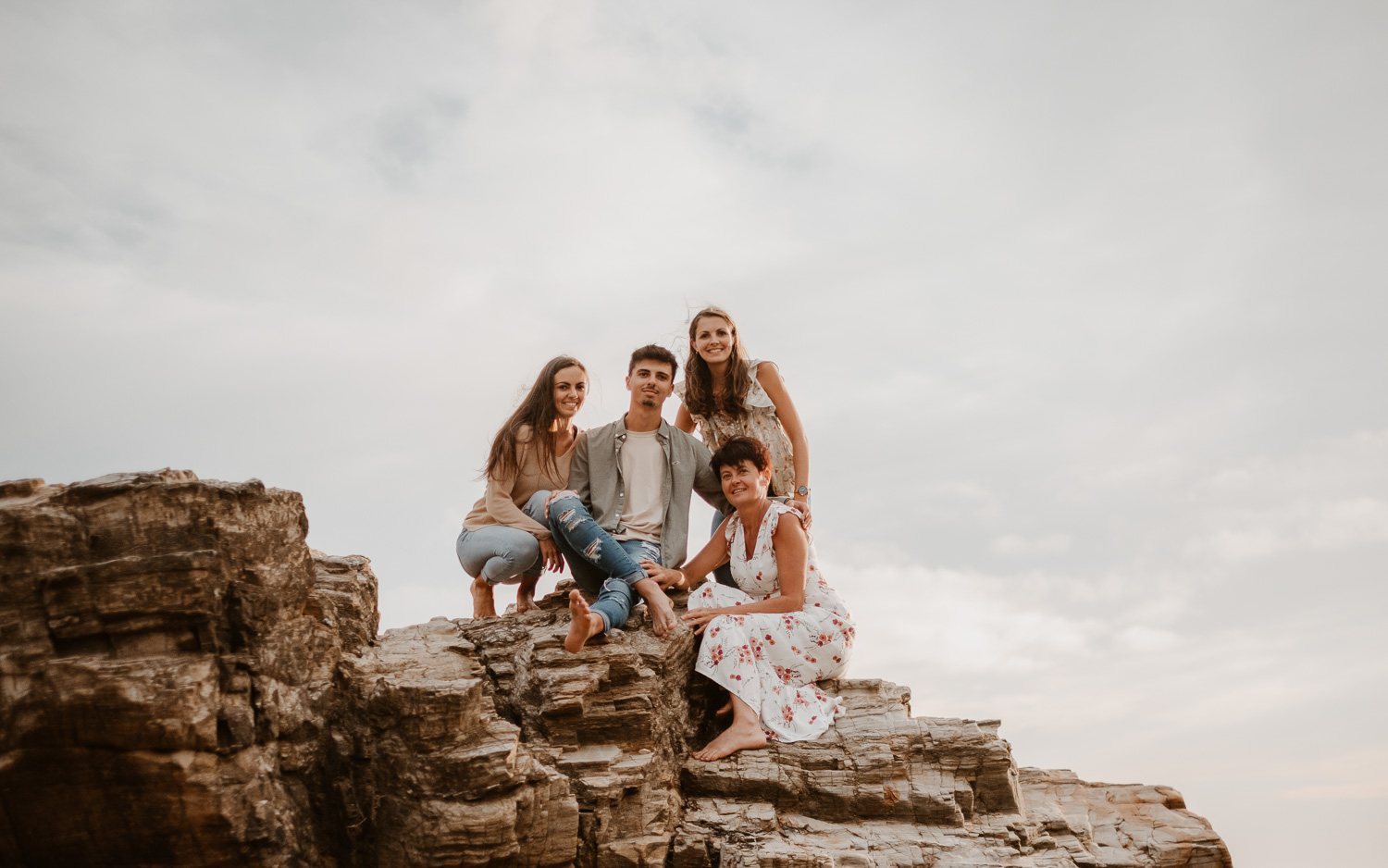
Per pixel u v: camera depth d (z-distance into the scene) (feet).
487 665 16.83
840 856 14.74
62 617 12.12
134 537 12.64
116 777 11.95
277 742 13.20
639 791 15.15
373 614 16.79
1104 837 17.11
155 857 12.23
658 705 16.37
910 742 17.07
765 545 18.90
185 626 12.52
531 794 13.76
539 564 20.12
